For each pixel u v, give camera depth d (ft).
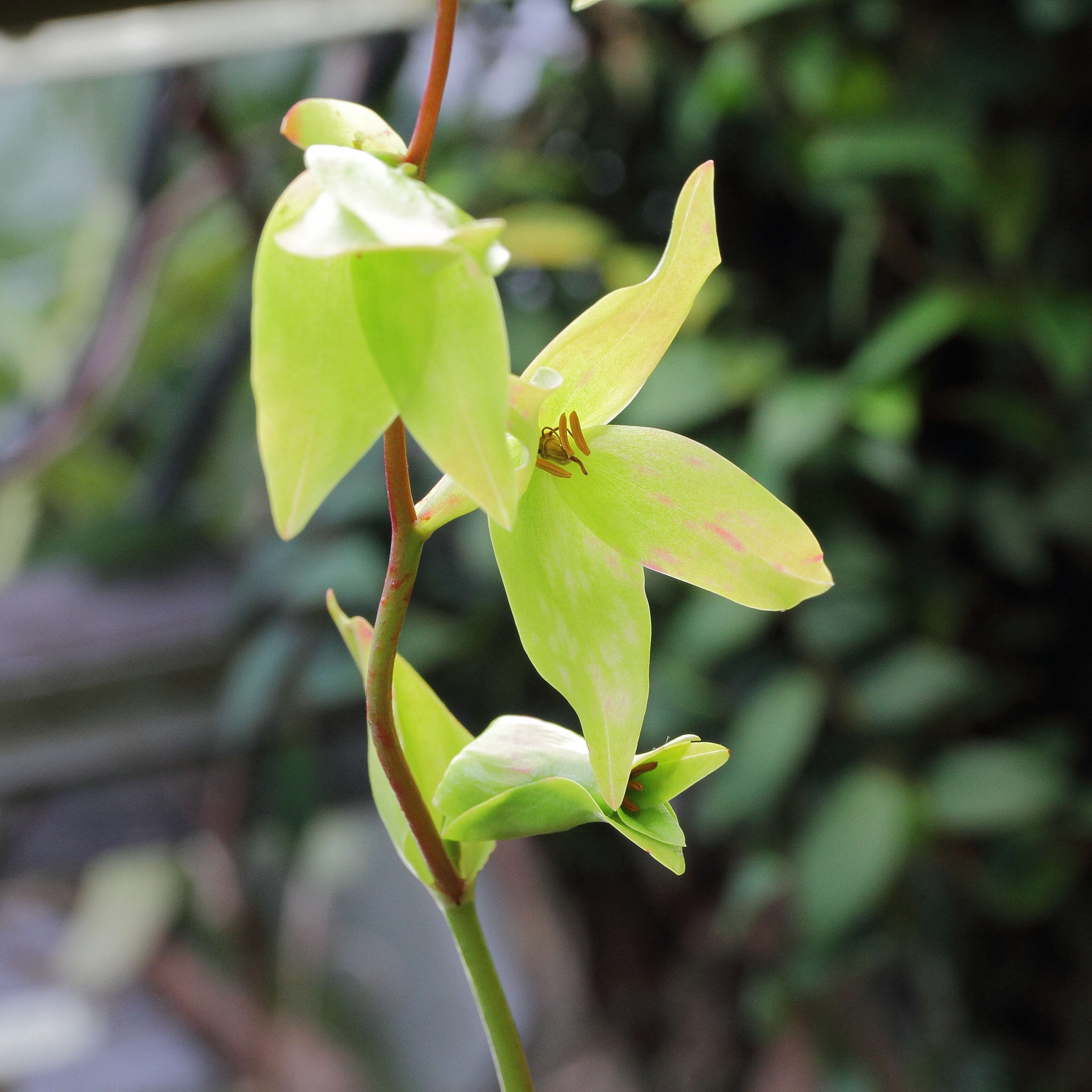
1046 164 2.25
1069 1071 2.40
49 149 3.40
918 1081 2.47
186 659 2.81
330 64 2.47
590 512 1.02
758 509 1.02
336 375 0.93
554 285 2.60
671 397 2.31
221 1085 4.00
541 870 3.09
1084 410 2.31
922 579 2.40
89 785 2.82
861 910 2.13
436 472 2.48
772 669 2.36
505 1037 1.06
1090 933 2.37
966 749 2.28
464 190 2.58
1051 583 2.43
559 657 1.01
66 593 2.91
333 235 0.89
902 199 2.35
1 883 2.81
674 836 1.02
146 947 4.03
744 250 2.53
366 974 4.08
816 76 2.30
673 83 2.54
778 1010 2.53
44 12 1.68
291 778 2.71
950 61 2.24
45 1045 3.98
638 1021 3.04
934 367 2.43
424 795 1.08
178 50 2.05
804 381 2.31
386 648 1.00
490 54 2.63
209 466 3.23
